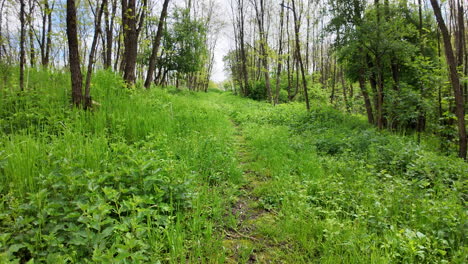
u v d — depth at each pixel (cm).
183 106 998
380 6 901
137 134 552
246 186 436
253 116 1233
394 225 287
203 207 334
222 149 585
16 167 308
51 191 270
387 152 567
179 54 2066
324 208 346
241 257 259
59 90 649
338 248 254
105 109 625
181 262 228
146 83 1194
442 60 960
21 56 603
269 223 322
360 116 1267
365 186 393
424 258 244
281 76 2914
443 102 796
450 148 717
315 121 1020
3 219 233
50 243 209
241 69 3544
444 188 402
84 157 347
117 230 243
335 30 991
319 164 517
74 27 577
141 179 315
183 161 434
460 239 273
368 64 1002
